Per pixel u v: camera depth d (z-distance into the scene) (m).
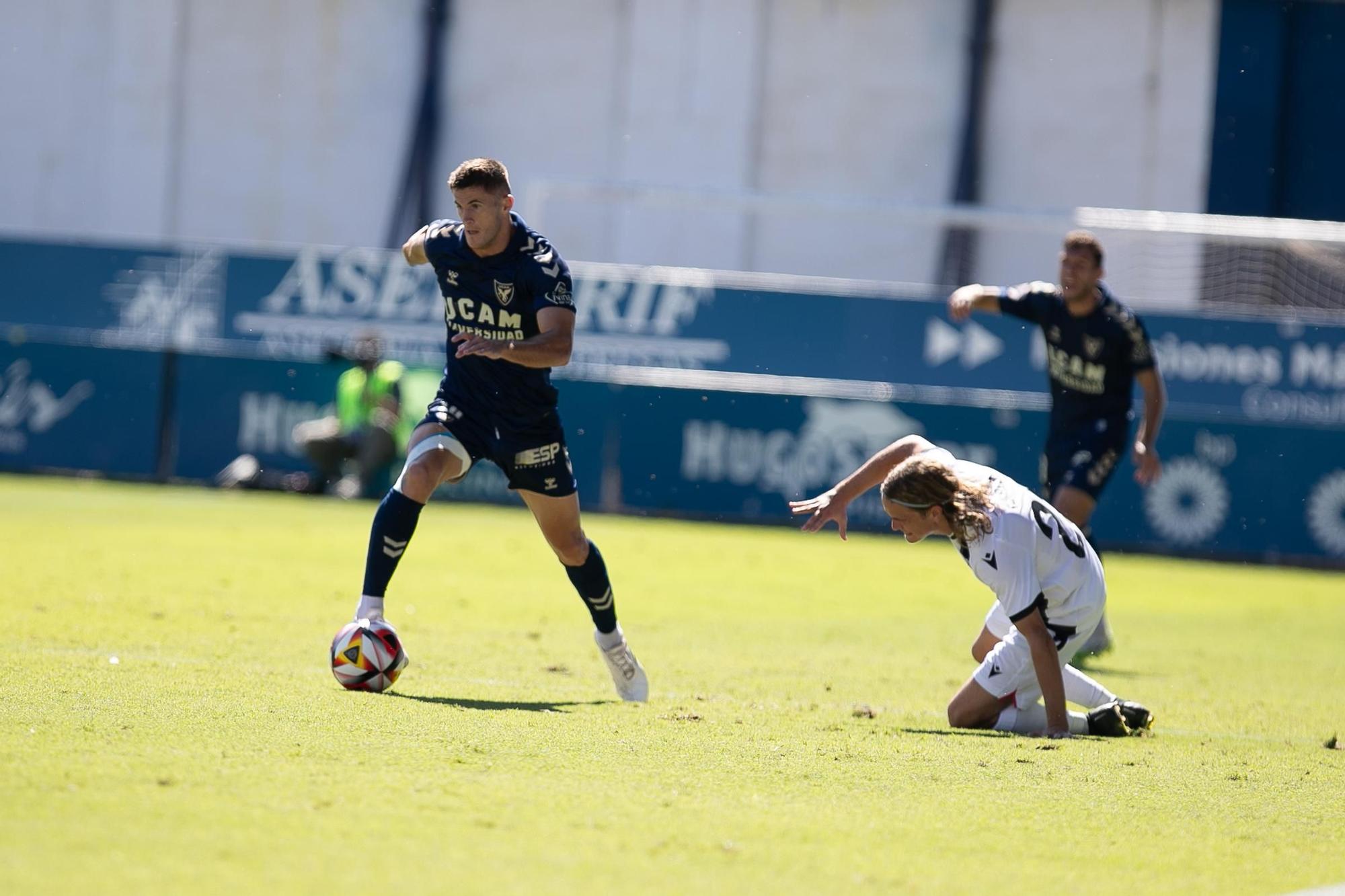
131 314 66.00
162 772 11.10
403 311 64.06
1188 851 10.73
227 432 61.91
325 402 61.44
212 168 97.44
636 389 59.75
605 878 8.98
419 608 27.59
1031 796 12.50
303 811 10.16
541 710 15.84
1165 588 43.78
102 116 97.25
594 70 96.38
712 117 95.75
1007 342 59.56
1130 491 56.88
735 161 95.75
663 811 10.98
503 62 96.81
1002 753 14.67
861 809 11.53
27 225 97.44
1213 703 20.75
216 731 12.98
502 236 16.95
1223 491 56.41
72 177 97.44
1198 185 93.88
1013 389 59.34
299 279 64.94
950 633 28.94
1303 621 35.56
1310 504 55.84
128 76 97.06
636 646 24.09
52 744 11.89
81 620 21.81
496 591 31.64
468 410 17.34
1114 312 26.25
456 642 22.94
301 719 13.96
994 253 95.00
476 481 61.09
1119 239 82.50
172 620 22.81
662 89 96.06
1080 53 94.25
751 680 20.56
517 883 8.75
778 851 9.97
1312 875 10.10
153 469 62.16
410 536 16.98
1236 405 57.44
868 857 9.97
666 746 13.84
